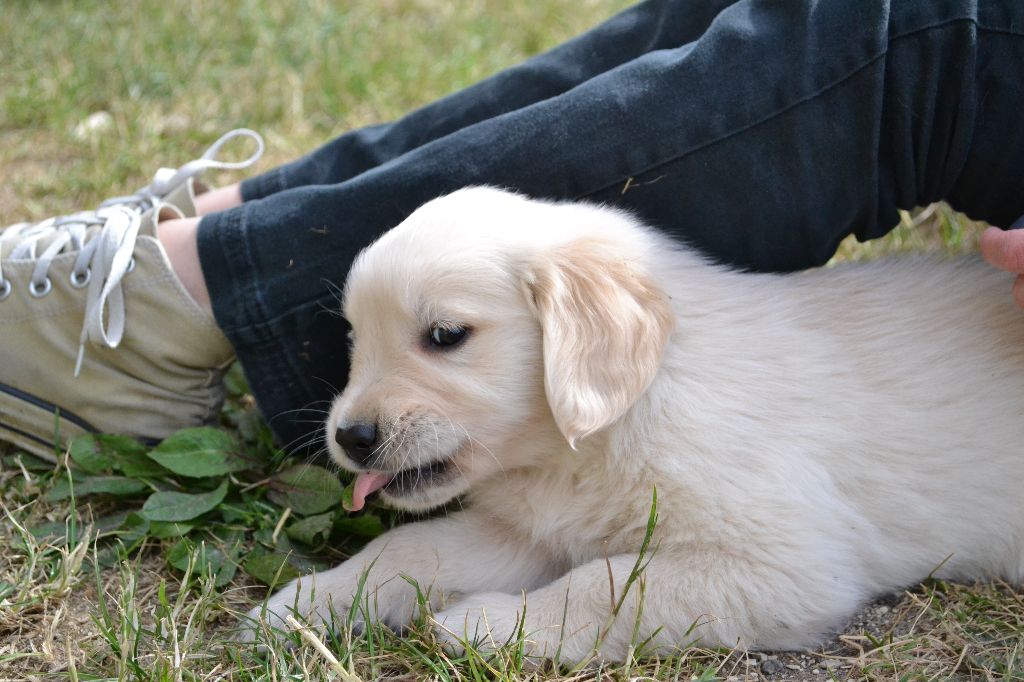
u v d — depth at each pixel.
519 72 1.09
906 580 0.98
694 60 1.00
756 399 0.97
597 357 0.95
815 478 0.96
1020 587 0.98
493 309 0.95
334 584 0.98
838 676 0.94
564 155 1.01
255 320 1.03
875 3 0.99
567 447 0.98
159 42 1.59
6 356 1.05
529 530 1.00
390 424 0.95
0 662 0.94
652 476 0.96
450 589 0.99
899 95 0.99
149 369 1.05
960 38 0.98
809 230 1.03
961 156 1.01
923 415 0.97
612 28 1.08
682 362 0.97
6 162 1.34
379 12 1.77
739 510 0.95
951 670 0.93
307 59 1.57
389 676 0.94
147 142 1.37
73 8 1.71
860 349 0.99
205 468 1.04
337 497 1.03
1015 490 0.97
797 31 0.99
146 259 1.04
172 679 0.91
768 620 0.95
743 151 1.01
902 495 0.97
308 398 1.06
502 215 0.97
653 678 0.92
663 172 1.01
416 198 1.02
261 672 0.93
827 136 1.00
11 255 1.06
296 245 1.03
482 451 0.97
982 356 0.99
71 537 1.00
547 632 0.94
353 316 0.98
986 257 0.96
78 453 1.05
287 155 1.38
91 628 0.96
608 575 0.95
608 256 0.96
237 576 1.01
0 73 1.51
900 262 1.05
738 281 1.01
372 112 1.45
